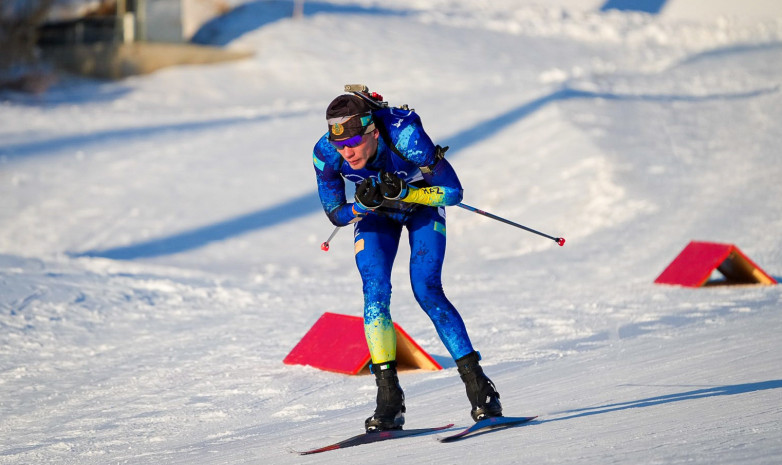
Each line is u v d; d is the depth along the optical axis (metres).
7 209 55.78
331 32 107.56
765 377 13.53
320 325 24.02
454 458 9.57
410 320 29.23
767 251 40.94
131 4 96.25
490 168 63.16
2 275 34.19
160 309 32.22
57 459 15.15
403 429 13.07
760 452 7.80
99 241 51.84
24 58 90.44
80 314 30.23
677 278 34.50
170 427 17.31
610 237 48.41
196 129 74.88
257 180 63.16
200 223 55.59
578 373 17.88
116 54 93.69
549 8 128.12
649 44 111.62
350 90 12.16
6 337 26.75
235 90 91.00
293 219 56.84
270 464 11.11
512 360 21.53
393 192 11.55
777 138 64.19
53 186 60.12
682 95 79.38
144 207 57.66
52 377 22.72
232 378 21.75
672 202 52.97
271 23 109.56
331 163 12.63
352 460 10.40
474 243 52.03
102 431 17.28
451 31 113.06
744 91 80.31
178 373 22.69
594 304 30.81
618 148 62.69
